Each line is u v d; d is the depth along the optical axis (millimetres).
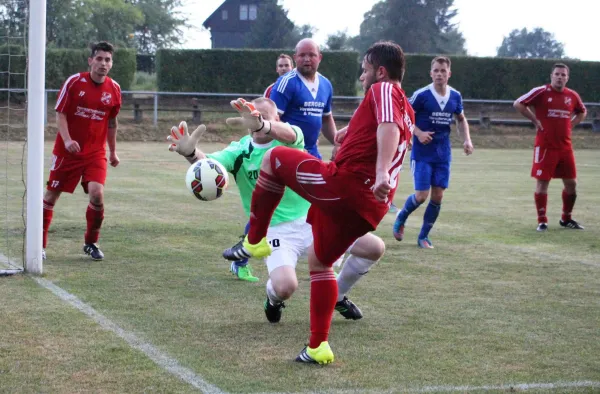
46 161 17609
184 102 31375
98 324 4898
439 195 8430
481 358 4402
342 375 4039
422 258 7789
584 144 29750
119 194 12789
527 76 34906
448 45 63844
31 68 6172
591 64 35125
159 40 57625
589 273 7117
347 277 5039
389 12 60625
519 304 5812
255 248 4379
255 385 3838
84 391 3689
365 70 4270
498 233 9641
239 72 32719
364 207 4035
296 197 5047
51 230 8844
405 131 4090
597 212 11891
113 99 7164
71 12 44781
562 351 4586
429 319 5301
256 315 5289
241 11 74562
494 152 26875
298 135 4609
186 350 4406
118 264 6984
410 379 4000
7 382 3789
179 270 6785
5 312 5117
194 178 4711
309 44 6559
